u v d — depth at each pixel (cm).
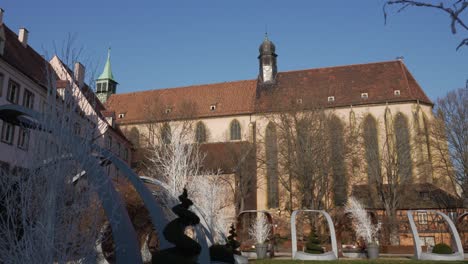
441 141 5034
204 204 2473
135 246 943
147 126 5209
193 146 3544
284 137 4688
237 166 4834
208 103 6425
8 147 2767
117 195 962
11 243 776
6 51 3359
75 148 905
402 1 340
